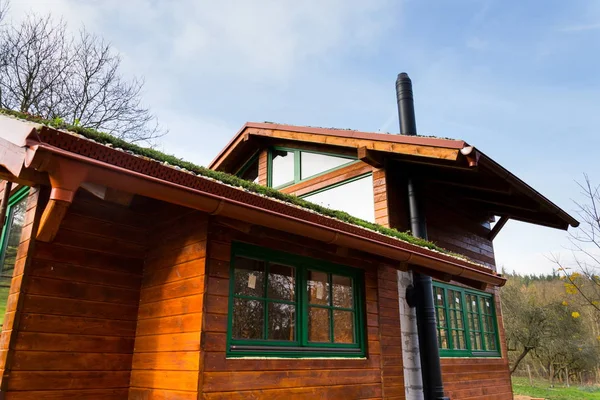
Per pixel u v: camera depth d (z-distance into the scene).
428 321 5.60
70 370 3.13
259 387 3.36
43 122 3.04
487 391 7.06
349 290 4.66
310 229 3.56
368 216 6.33
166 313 3.39
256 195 3.23
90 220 3.50
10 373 2.84
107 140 3.03
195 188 2.90
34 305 3.04
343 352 4.30
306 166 7.69
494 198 7.59
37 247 3.14
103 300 3.44
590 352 22.06
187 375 3.05
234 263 3.51
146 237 3.86
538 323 22.61
